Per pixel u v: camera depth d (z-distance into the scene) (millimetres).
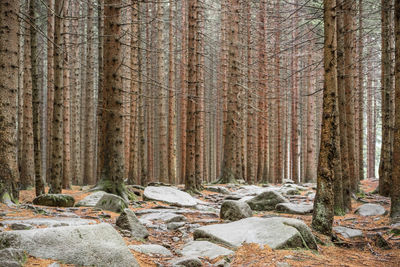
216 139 36375
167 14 29750
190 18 15180
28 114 14891
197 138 16438
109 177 11828
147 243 6379
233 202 8820
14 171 8594
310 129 23828
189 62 15016
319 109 32438
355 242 7113
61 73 10961
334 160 7242
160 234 7316
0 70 8594
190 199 12547
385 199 13133
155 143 32781
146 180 18219
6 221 5914
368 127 32688
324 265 5129
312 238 6223
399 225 7820
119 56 12109
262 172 23156
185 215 9711
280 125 24922
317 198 7281
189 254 5707
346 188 10805
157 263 4961
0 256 3520
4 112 8531
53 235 4098
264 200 11352
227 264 5043
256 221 6883
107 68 12047
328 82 7285
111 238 4504
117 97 12016
